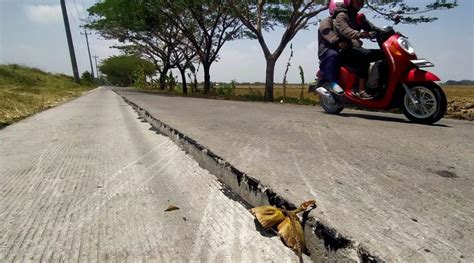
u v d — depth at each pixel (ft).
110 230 5.43
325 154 8.70
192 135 11.53
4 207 6.47
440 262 3.68
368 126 13.79
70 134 15.16
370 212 4.97
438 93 14.11
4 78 68.74
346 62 17.29
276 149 9.29
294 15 46.03
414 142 10.30
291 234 4.78
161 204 6.48
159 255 4.67
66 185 7.76
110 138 13.88
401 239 4.17
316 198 5.52
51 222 5.76
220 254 4.66
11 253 4.78
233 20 68.80
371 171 7.14
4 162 10.19
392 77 14.97
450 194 5.76
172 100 38.34
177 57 90.02
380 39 15.75
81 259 4.60
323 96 18.63
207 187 7.46
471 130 12.75
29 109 27.45
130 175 8.45
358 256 3.97
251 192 6.48
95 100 43.50
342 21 16.63
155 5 67.10
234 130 12.75
